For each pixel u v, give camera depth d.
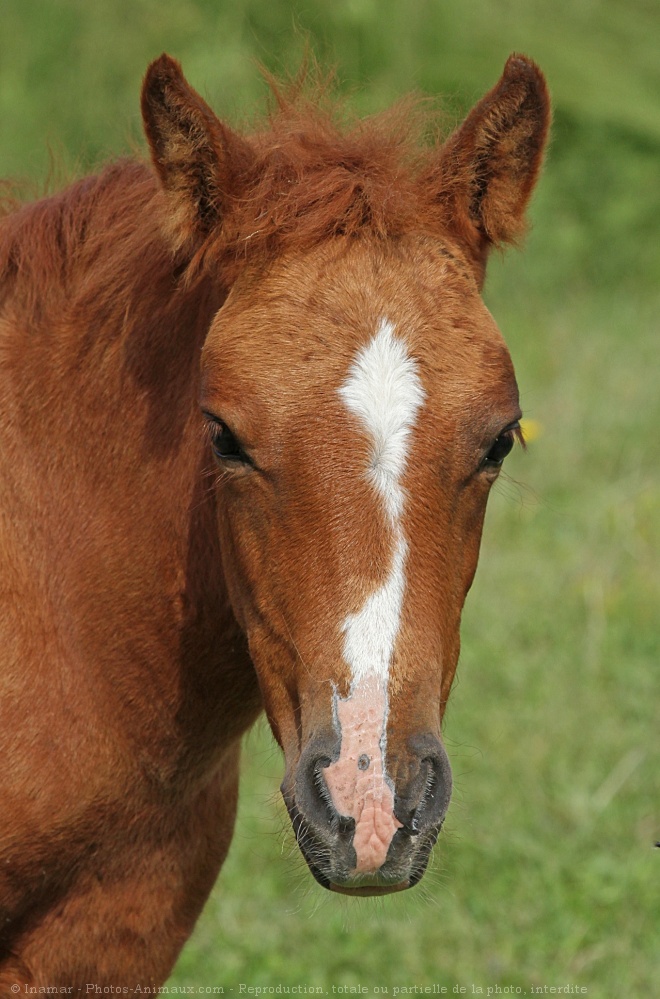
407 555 4.24
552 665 10.21
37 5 17.03
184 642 5.21
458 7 20.50
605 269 20.33
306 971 7.34
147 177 5.45
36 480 5.31
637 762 8.96
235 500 4.59
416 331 4.40
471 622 10.79
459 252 4.74
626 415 14.59
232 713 5.43
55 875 5.28
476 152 4.88
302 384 4.33
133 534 5.21
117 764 5.23
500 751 9.09
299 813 4.22
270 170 4.77
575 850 8.25
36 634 5.20
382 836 4.03
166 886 5.53
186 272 4.87
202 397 4.57
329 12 17.73
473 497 4.56
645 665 10.28
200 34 17.19
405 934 7.58
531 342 17.02
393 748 4.10
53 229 5.48
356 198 4.65
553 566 11.74
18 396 5.38
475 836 8.33
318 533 4.27
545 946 7.51
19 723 5.14
